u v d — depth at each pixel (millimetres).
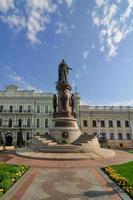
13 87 67875
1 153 24797
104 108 66812
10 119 65688
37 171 13805
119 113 66250
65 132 26250
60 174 12961
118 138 64562
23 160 18562
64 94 28875
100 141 44969
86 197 8938
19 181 11125
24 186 10367
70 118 27719
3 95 67188
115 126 65500
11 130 64000
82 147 22391
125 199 8617
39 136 27375
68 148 22234
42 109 66750
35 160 18562
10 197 8805
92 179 11789
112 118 66062
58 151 22016
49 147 22719
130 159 20297
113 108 66938
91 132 64625
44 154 20719
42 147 23641
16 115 65688
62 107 28500
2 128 63719
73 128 26875
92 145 23469
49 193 9375
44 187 10234
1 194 8711
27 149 26250
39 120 66000
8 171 12688
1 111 65875
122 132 65062
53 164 16516
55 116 28656
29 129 64188
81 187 10297
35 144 25531
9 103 66812
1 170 13219
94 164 16719
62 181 11328
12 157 20719
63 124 27234
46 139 25766
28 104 66812
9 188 9844
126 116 66125
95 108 66688
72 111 29281
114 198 8859
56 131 26578
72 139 26188
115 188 10133
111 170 13336
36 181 11289
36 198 8719
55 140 26203
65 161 18141
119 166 15406
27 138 63906
